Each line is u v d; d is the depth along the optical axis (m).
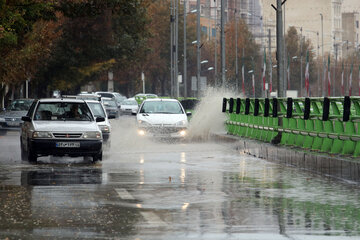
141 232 20.33
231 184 31.95
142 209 24.56
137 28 153.75
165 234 20.06
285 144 48.69
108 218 22.64
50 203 25.81
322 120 40.81
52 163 42.84
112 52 150.75
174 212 23.92
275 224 21.77
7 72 94.69
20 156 48.94
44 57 128.12
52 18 70.69
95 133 43.41
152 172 37.12
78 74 151.25
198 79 125.75
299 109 48.31
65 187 30.61
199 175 35.75
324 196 28.05
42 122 44.38
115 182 32.50
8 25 63.34
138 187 30.67
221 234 20.11
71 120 45.44
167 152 51.62
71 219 22.44
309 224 21.77
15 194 28.28
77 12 72.00
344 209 24.75
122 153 50.50
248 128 60.59
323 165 37.62
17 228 20.88
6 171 37.72
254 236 19.84
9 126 77.62
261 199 27.17
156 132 62.03
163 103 65.81
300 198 27.48
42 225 21.38
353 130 37.75
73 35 146.88
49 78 148.00
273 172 37.50
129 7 74.56
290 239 19.47
